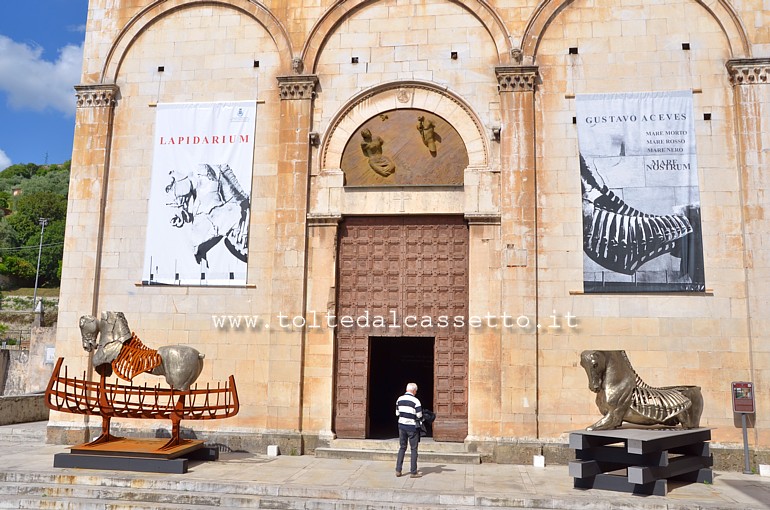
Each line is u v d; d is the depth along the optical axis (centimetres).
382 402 2309
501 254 1702
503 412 1634
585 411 1625
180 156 1881
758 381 1562
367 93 1834
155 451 1431
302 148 1817
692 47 1730
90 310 1830
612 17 1769
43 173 14200
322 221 1795
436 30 1833
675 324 1631
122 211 1883
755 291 1597
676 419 1393
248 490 1298
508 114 1750
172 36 1944
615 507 1196
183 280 1828
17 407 2162
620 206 1691
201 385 1780
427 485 1330
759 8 1712
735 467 1555
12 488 1327
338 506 1222
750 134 1650
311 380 1741
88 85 1925
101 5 1986
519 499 1226
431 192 1773
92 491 1306
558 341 1661
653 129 1709
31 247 8769
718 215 1656
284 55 1880
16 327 6172
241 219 1830
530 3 1800
